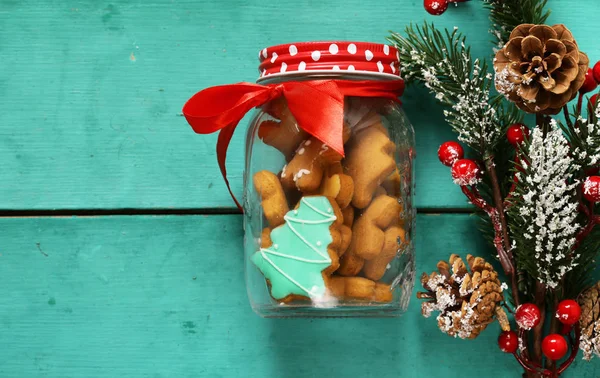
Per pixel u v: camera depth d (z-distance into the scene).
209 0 0.70
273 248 0.62
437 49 0.69
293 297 0.62
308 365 0.70
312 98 0.61
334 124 0.60
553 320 0.66
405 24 0.70
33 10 0.70
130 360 0.70
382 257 0.63
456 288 0.64
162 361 0.70
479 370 0.70
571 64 0.61
